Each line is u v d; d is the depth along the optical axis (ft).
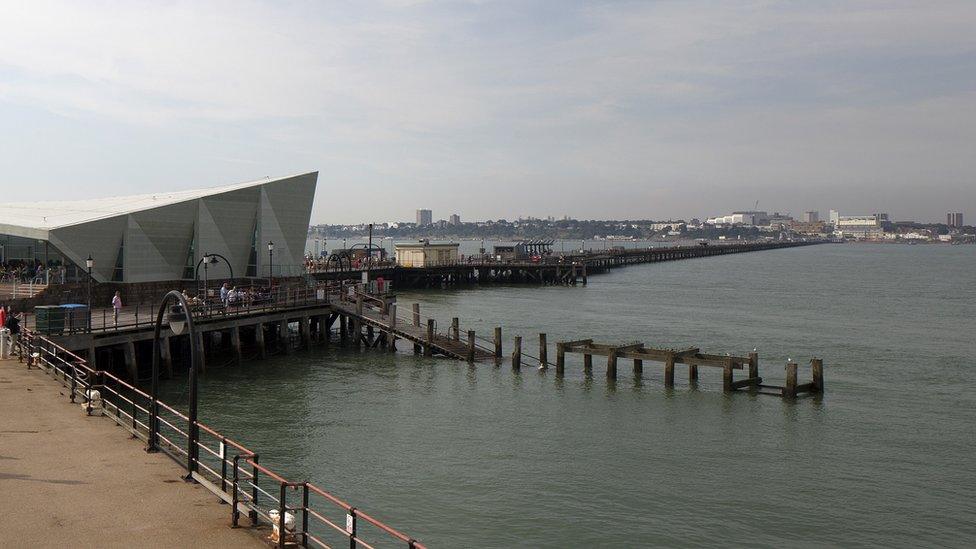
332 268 359.46
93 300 187.52
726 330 238.48
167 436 107.76
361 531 79.36
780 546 78.23
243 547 48.98
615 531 81.00
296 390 143.95
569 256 563.07
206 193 228.84
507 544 77.51
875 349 199.93
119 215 195.21
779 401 137.80
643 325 249.75
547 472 98.89
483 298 349.82
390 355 184.44
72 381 91.91
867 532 81.92
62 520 52.70
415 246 435.12
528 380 155.22
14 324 126.11
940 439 114.52
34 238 186.39
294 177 242.78
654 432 117.60
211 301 175.73
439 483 94.32
